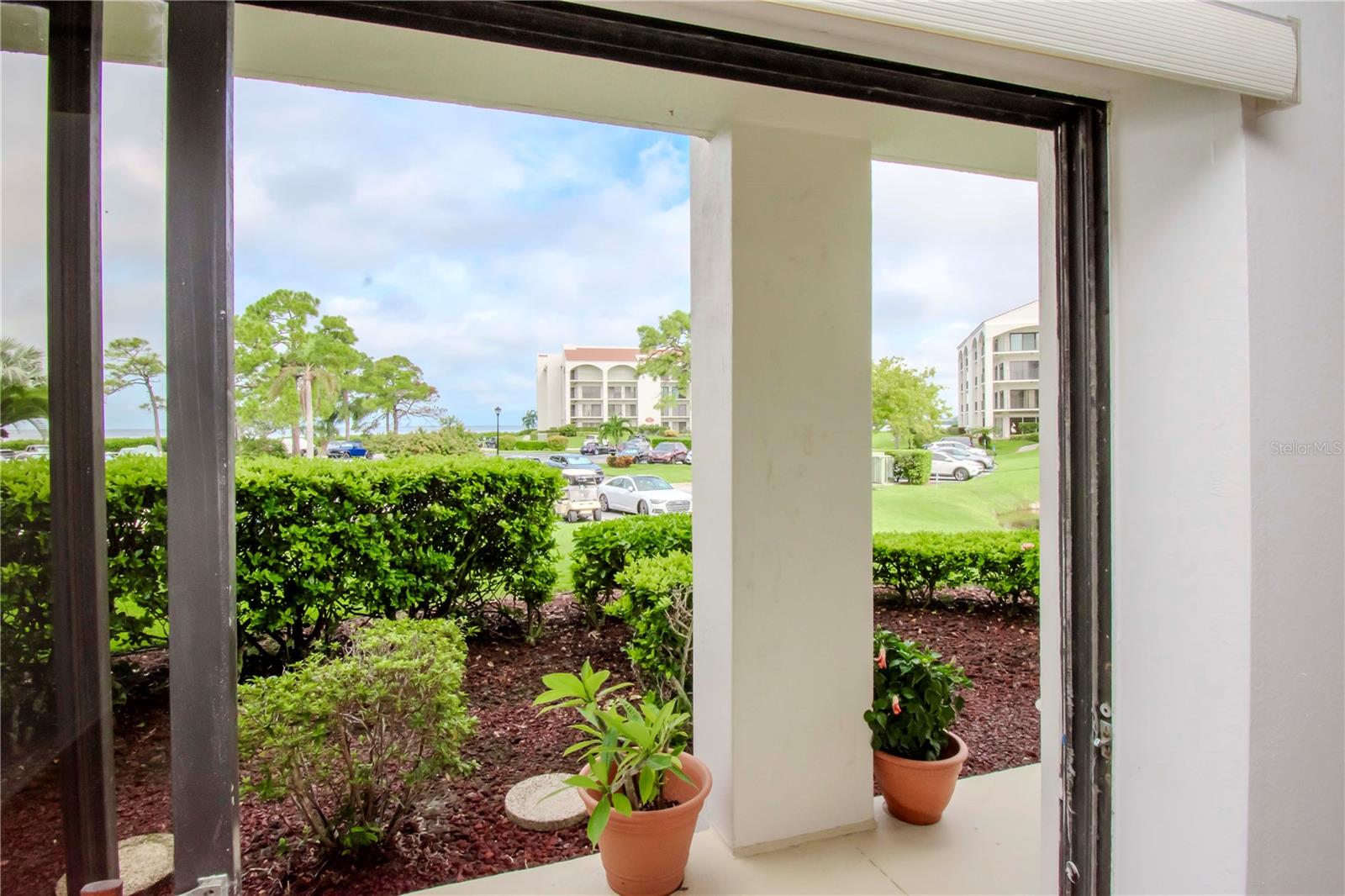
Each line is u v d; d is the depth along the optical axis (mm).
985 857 2230
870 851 2264
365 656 2479
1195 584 1033
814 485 2279
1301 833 1034
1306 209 1036
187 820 724
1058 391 1248
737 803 2215
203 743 731
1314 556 1040
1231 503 989
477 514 4324
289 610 3779
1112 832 1168
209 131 729
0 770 659
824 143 2264
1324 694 1055
